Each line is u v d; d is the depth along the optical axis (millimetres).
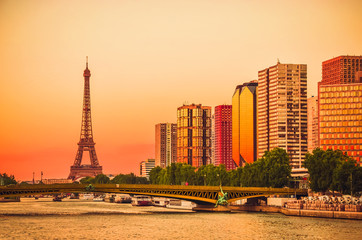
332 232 186875
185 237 180500
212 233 189375
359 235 180000
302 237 177125
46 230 199125
